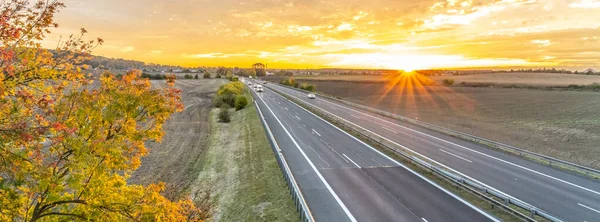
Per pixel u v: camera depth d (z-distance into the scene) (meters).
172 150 37.16
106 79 9.13
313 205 18.30
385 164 26.14
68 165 7.55
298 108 61.50
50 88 8.88
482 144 33.09
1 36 7.62
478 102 81.50
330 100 76.94
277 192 21.11
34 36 8.41
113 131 9.08
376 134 38.25
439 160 27.23
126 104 8.81
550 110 63.50
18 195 7.76
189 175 29.08
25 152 7.34
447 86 146.88
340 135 37.31
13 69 7.61
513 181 22.03
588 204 18.05
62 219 8.81
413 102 83.19
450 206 17.97
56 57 9.00
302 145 32.59
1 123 7.04
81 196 8.95
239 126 47.75
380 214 17.00
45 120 8.10
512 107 70.19
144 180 27.66
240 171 27.53
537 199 18.84
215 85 135.38
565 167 24.92
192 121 56.25
